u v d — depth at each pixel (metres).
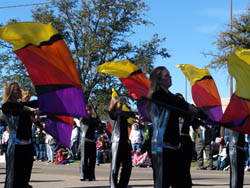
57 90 5.24
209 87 7.83
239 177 6.12
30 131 5.80
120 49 32.81
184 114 4.62
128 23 32.53
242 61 4.95
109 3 32.06
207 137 14.65
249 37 21.31
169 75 4.71
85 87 30.50
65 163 17.73
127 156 7.65
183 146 7.18
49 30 5.30
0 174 11.88
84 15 31.42
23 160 5.69
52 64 5.25
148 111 4.74
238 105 4.93
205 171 13.82
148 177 11.69
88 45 30.75
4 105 5.61
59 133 5.93
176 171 4.74
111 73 7.29
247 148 13.91
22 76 31.20
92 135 9.97
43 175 11.99
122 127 7.68
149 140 11.69
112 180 7.55
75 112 5.25
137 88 7.25
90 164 10.03
